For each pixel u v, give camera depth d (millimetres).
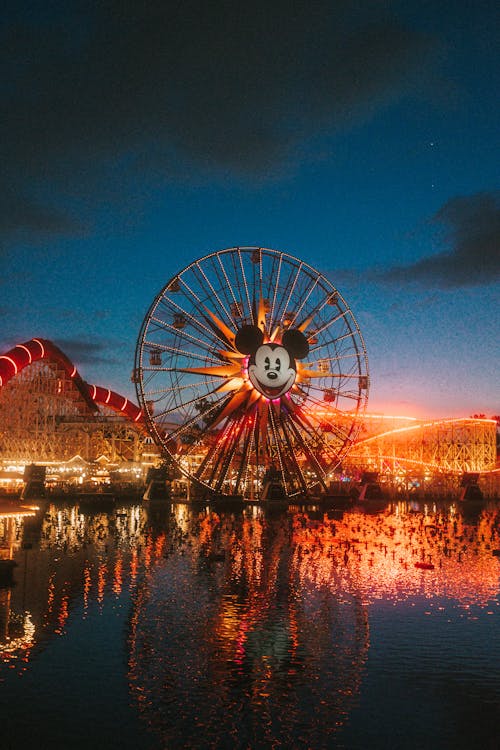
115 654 34656
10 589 48344
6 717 27328
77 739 25500
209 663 33656
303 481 117562
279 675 32156
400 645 36562
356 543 73312
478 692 30359
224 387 107500
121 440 172375
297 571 56250
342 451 120062
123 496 132875
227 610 43375
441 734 26391
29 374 147875
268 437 115938
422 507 131750
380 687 30844
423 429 181250
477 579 53406
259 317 110750
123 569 56375
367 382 119312
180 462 108500
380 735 26250
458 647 36281
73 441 166000
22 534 76500
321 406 115625
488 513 119562
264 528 87562
